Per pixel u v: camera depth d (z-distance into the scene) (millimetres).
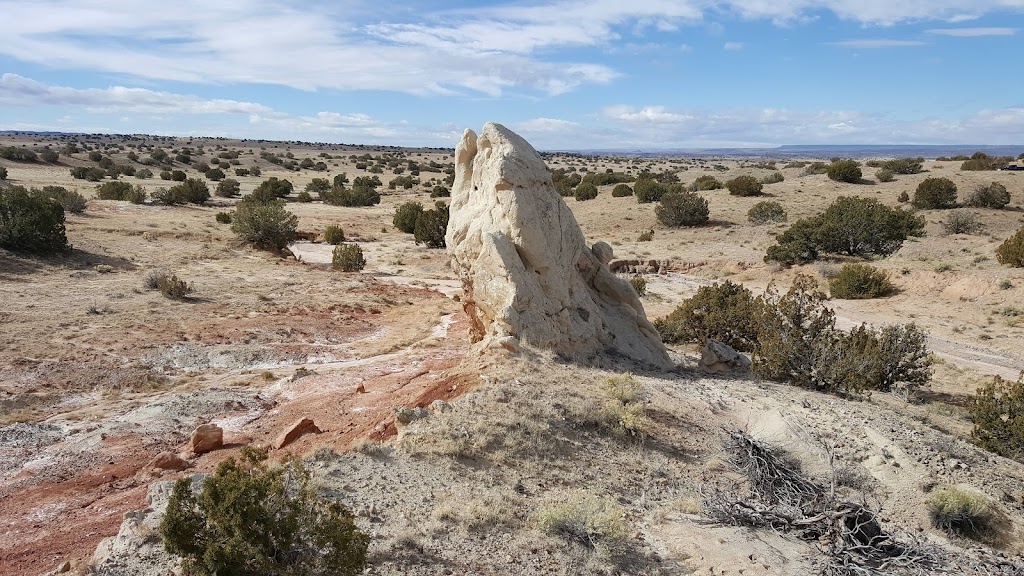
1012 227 52906
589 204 76562
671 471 11531
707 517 9828
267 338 25188
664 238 58438
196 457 13055
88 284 32531
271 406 17125
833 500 9570
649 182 76625
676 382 16547
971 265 38406
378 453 10664
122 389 18969
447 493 9594
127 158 142750
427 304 33812
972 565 8812
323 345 25109
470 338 20109
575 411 12789
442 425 11469
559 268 17922
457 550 8195
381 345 25375
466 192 19906
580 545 8641
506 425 11781
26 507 10688
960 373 23219
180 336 24375
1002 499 10781
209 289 33281
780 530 9461
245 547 6547
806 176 91500
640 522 9578
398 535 8312
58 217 38562
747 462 11508
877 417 14445
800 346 17969
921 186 61250
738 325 24594
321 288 36406
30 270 33969
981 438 14234
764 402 15297
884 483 11234
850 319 32406
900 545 8828
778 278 43562
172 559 7520
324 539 7027
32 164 113062
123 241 45375
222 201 79562
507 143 18391
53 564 8250
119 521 9492
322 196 86938
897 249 45562
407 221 63250
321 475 9633
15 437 14281
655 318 30828
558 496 9992
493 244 16875
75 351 21469
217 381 19938
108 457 13258
